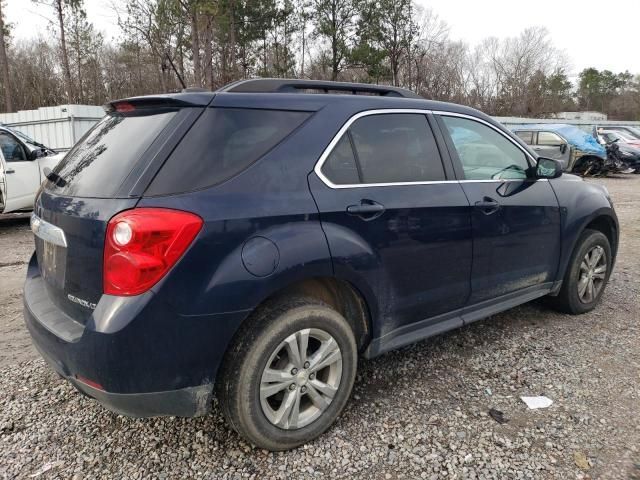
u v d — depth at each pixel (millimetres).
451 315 3262
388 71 29109
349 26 28656
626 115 66250
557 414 2844
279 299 2469
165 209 2109
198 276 2139
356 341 2906
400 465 2441
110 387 2104
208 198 2203
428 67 39719
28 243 7613
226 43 28344
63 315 2439
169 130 2285
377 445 2590
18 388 3188
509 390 3107
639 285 5180
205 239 2146
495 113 43562
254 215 2281
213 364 2242
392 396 3053
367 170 2771
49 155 9203
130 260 2055
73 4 29703
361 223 2641
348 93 3008
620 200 11477
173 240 2086
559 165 3684
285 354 2510
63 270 2402
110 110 2846
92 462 2484
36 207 2855
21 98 39000
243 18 27328
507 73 45219
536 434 2664
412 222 2867
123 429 2748
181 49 20812
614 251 4582
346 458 2496
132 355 2074
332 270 2510
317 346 2629
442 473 2379
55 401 3037
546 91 46562
